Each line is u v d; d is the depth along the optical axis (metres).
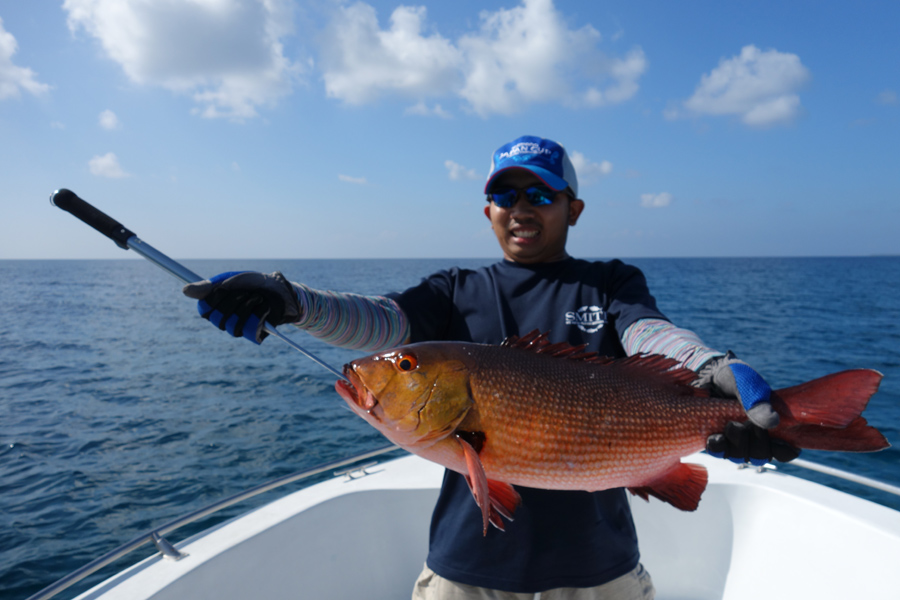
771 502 2.84
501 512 1.43
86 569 2.06
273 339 20.59
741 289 50.69
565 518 1.72
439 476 3.12
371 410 1.45
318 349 18.86
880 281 65.81
